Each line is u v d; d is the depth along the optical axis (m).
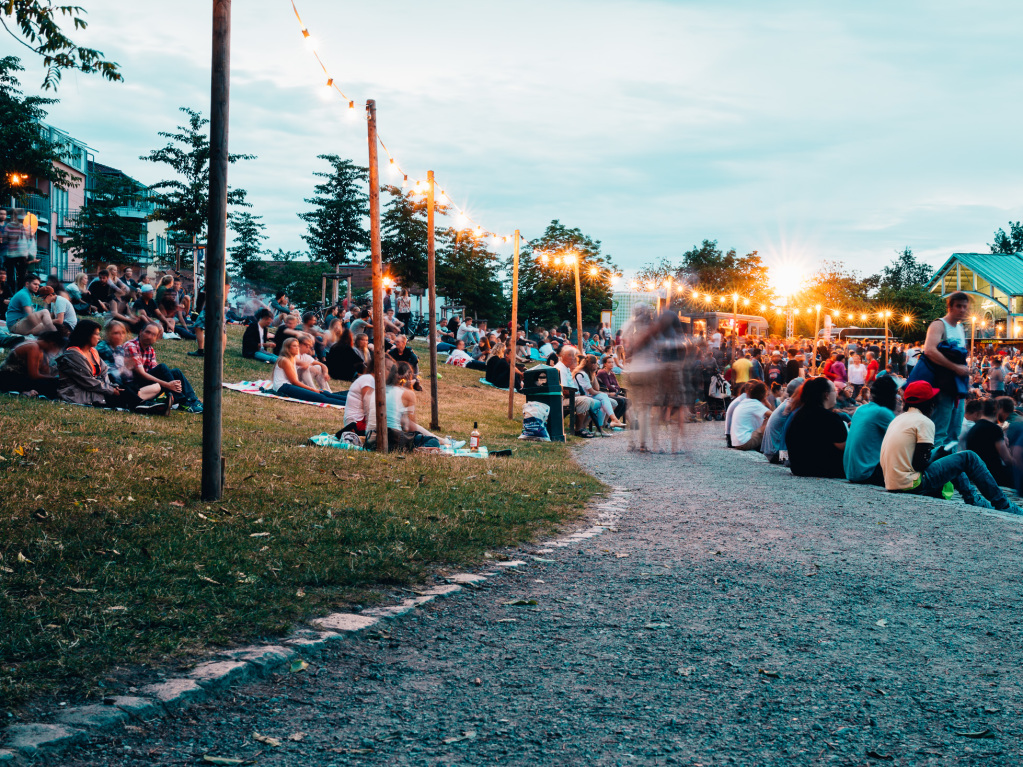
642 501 8.20
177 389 11.20
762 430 13.23
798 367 20.38
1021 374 33.38
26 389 10.45
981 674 3.75
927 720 3.26
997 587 5.20
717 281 77.88
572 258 21.53
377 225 9.84
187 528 5.27
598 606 4.71
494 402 19.70
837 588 5.14
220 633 3.77
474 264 52.78
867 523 7.19
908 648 4.08
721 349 27.34
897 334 72.38
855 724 3.21
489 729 3.10
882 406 9.80
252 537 5.30
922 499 8.52
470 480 8.21
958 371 10.02
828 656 3.95
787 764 2.87
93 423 8.84
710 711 3.30
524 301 57.03
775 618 4.52
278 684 3.43
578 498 8.09
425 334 36.66
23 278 18.61
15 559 4.39
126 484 6.23
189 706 3.15
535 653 3.93
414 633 4.14
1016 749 3.02
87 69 7.68
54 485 5.92
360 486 7.30
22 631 3.53
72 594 4.04
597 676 3.66
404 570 5.04
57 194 57.19
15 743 2.69
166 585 4.27
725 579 5.30
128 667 3.35
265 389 14.80
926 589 5.13
